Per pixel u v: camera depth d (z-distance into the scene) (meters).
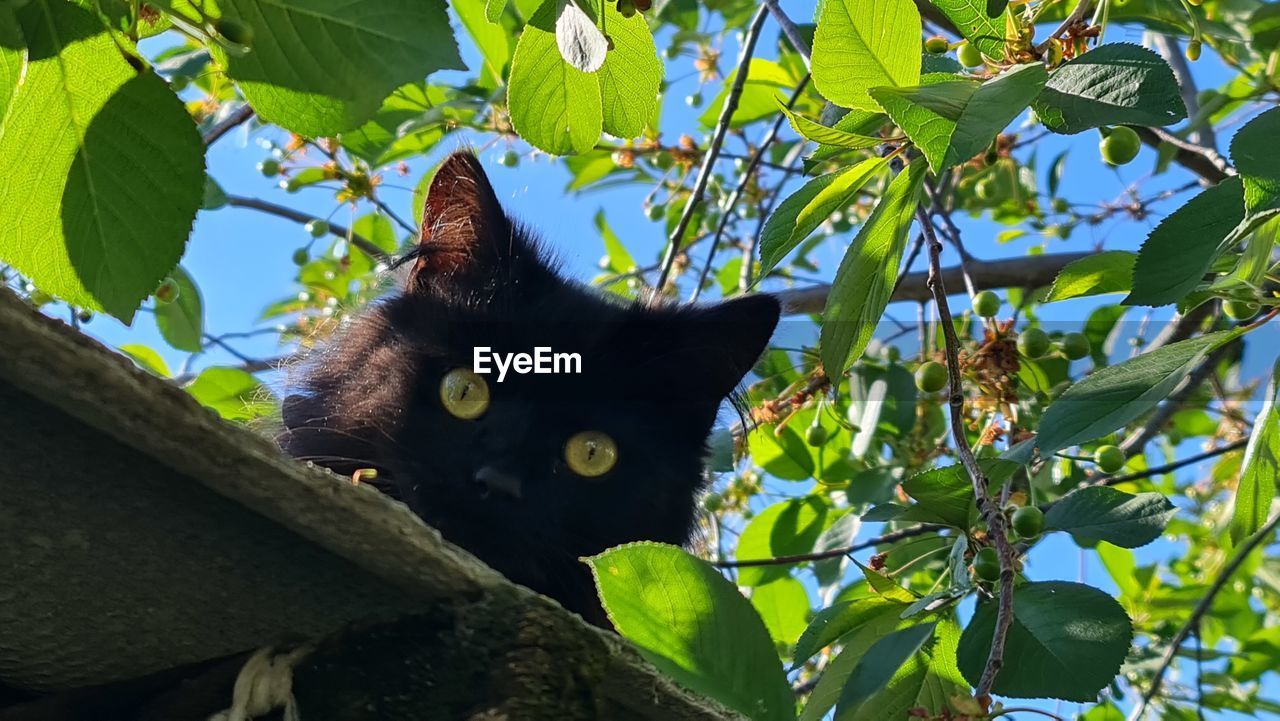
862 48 0.30
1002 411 0.47
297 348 0.50
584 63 0.30
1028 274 0.70
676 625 0.26
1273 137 0.28
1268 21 0.49
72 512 0.23
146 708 0.26
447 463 0.43
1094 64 0.31
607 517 0.45
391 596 0.25
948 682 0.35
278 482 0.22
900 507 0.37
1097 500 0.36
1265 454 0.34
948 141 0.27
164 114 0.28
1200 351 0.33
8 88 0.27
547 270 0.49
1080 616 0.32
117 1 0.27
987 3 0.33
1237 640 0.74
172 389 0.21
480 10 0.58
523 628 0.24
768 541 0.59
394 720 0.25
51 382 0.20
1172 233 0.30
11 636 0.25
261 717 0.25
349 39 0.29
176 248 0.28
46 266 0.28
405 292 0.47
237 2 0.29
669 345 0.46
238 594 0.25
